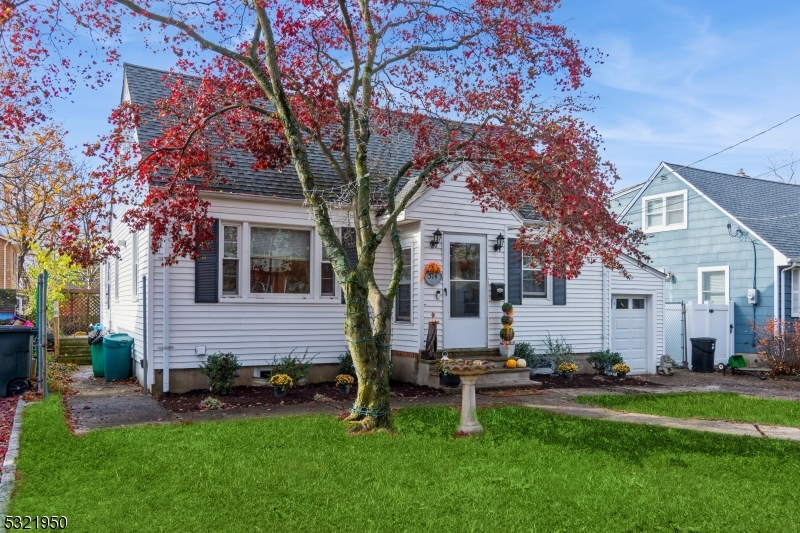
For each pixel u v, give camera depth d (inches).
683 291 877.2
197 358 484.1
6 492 229.5
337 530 195.6
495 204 423.8
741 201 869.8
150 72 605.6
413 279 544.7
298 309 525.7
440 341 543.8
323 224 348.2
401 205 362.0
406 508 214.1
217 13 368.5
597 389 545.3
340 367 523.8
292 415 390.6
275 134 459.5
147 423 365.4
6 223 865.5
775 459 288.5
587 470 265.3
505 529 197.6
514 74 393.4
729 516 211.9
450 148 376.8
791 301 765.3
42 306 448.8
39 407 396.8
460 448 298.0
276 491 230.4
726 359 796.6
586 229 362.9
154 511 209.8
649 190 936.9
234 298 498.0
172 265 462.3
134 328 565.0
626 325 682.8
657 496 231.3
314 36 413.4
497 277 578.2
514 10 393.4
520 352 582.2
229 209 497.0
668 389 561.9
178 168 408.8
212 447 295.7
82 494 226.7
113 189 386.0
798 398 505.4
